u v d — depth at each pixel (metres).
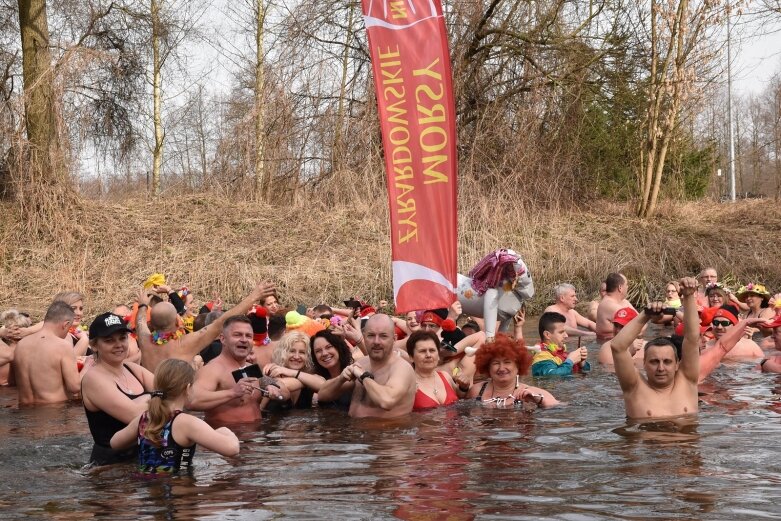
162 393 6.03
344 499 5.18
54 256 18.83
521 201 21.95
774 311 12.65
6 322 10.69
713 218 23.80
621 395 8.81
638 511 4.77
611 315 13.60
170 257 19.11
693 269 20.77
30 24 20.47
